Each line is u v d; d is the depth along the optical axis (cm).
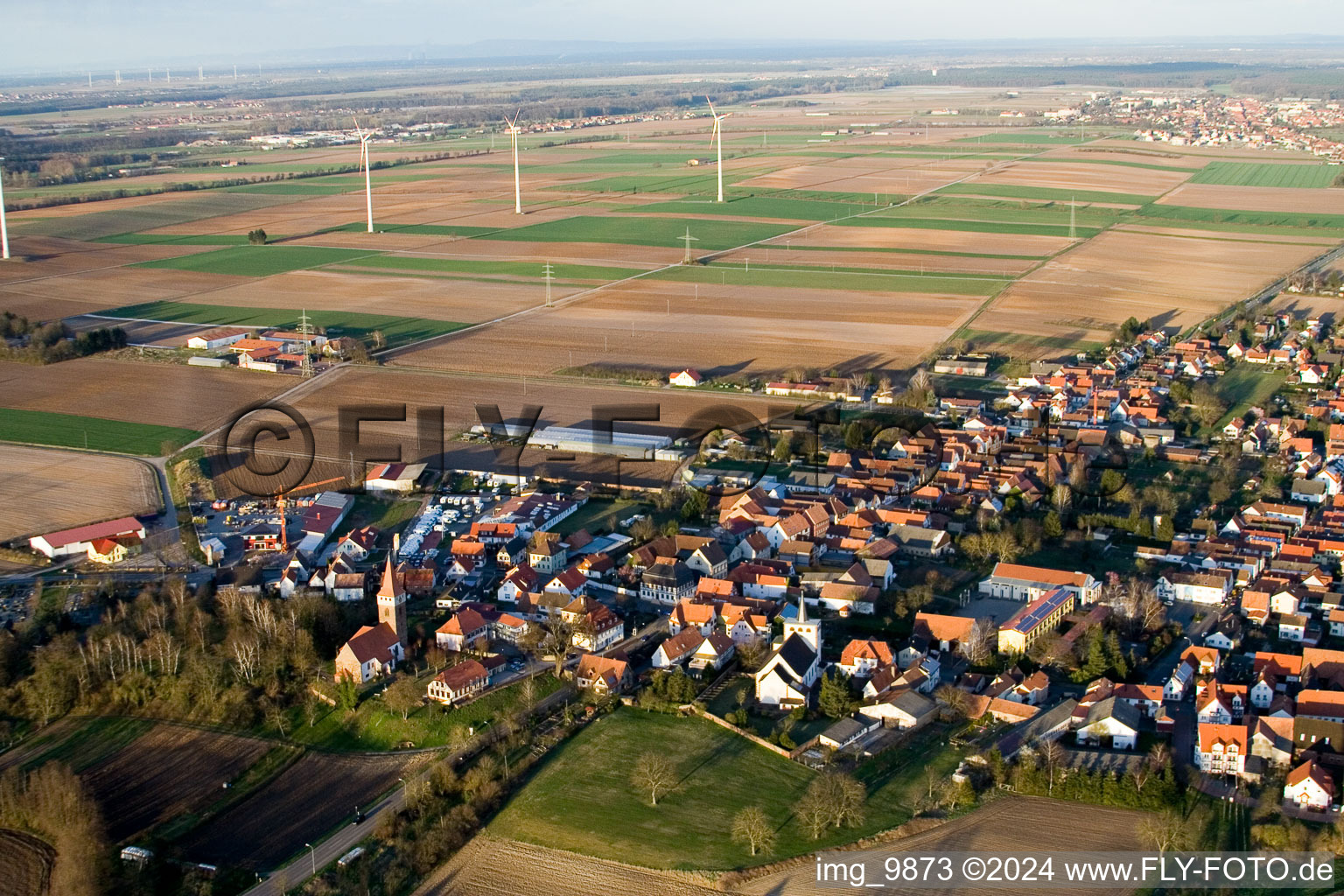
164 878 18688
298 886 18388
